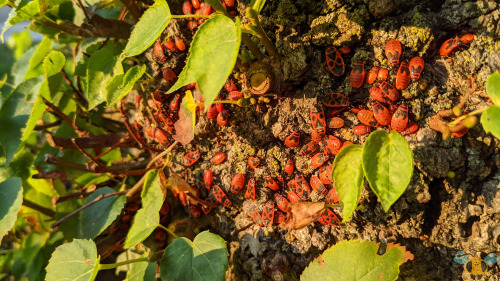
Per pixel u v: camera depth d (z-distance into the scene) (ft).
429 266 0.73
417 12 0.71
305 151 0.74
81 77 0.89
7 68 1.14
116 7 0.92
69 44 0.98
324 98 0.73
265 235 0.78
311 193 0.75
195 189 0.81
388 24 0.72
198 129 0.80
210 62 0.59
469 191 0.71
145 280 0.75
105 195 0.82
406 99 0.71
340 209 0.73
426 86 0.71
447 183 0.71
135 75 0.74
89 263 0.72
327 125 0.73
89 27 0.84
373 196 0.72
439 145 0.70
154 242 0.84
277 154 0.77
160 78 0.82
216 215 0.83
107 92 0.75
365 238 0.74
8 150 0.84
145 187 0.76
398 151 0.63
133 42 0.68
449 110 0.68
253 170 0.79
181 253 0.73
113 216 0.80
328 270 0.70
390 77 0.72
